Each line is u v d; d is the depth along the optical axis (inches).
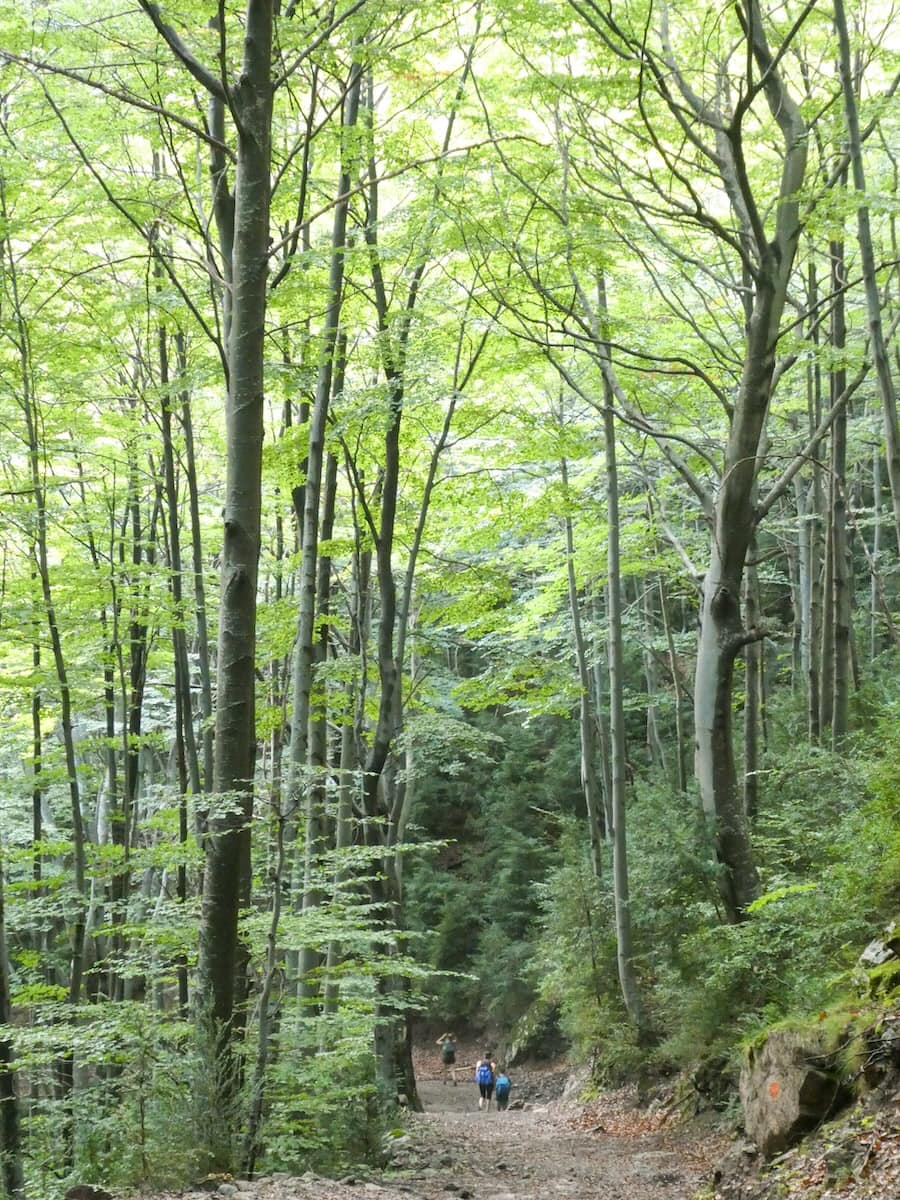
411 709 640.4
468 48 488.4
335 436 443.2
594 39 433.4
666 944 480.4
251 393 304.3
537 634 846.5
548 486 597.9
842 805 457.1
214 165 394.3
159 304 429.1
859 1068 241.8
